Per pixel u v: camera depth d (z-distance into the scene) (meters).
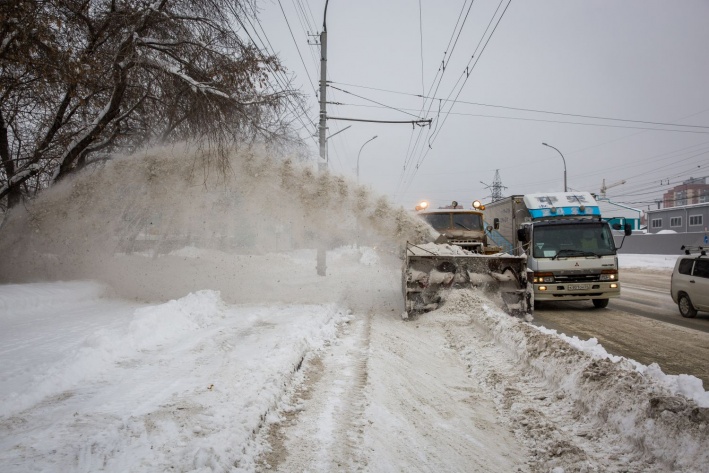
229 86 11.48
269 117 13.07
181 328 7.75
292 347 6.46
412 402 5.12
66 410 4.26
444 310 9.84
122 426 3.88
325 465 3.63
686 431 3.52
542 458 3.88
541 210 15.10
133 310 9.42
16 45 9.17
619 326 9.93
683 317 11.17
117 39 11.70
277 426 4.32
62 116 12.09
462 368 6.60
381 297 13.80
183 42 11.65
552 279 12.15
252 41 12.44
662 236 46.75
